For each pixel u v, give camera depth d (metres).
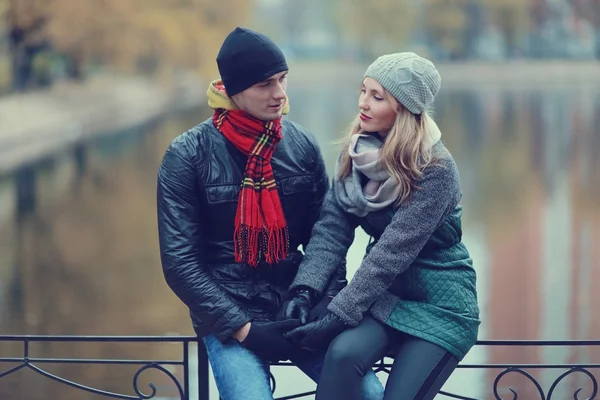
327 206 4.36
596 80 97.50
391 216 4.20
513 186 25.92
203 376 4.64
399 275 4.20
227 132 4.30
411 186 4.11
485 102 64.12
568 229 18.95
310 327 4.12
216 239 4.36
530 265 15.33
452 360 4.12
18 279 14.95
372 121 4.23
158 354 10.41
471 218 20.58
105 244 18.02
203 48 59.38
